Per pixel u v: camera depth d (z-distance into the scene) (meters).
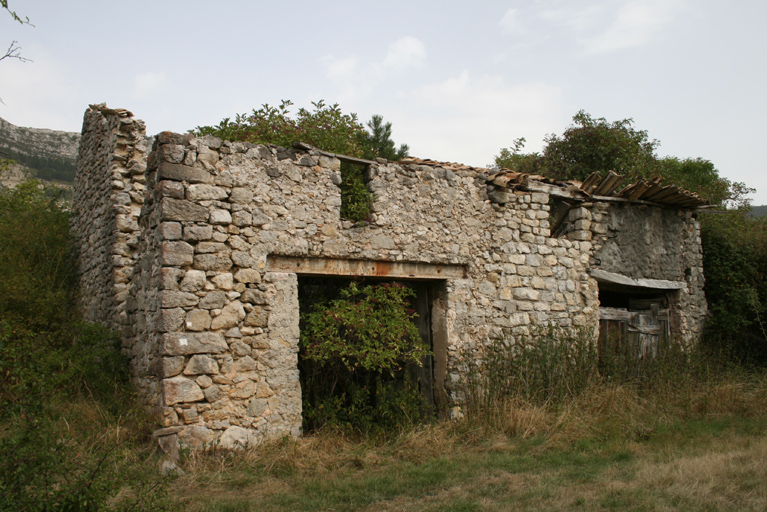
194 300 6.05
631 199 9.84
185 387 5.88
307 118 11.16
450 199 8.16
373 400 8.27
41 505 3.21
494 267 8.45
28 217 10.49
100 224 9.04
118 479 3.74
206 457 5.84
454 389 7.83
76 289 10.17
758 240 11.11
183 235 6.07
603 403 7.85
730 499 4.84
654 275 10.16
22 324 8.26
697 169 17.39
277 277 6.61
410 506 4.88
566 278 9.12
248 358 6.31
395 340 7.39
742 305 10.59
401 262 7.71
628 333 9.91
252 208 6.53
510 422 7.22
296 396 6.57
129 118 8.69
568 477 5.62
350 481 5.46
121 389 6.66
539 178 9.22
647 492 5.03
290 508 4.79
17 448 3.33
